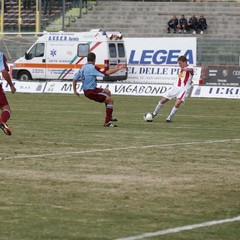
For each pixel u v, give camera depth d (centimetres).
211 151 4134
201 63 11025
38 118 6006
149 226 2414
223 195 2898
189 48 10712
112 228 2381
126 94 9138
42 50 11025
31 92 9412
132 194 2895
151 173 3369
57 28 13162
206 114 6662
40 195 2853
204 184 3119
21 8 13412
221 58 11100
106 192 2927
